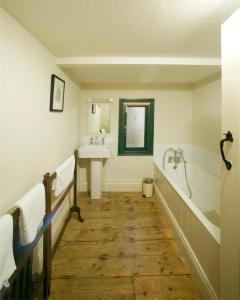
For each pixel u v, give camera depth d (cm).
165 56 225
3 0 122
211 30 163
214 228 155
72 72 284
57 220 241
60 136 249
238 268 113
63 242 229
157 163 373
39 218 135
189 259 188
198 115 354
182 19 146
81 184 389
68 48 200
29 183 164
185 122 384
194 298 159
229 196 122
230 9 133
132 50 206
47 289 158
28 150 161
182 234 212
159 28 160
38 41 181
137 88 376
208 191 296
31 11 134
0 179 124
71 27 157
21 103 149
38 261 180
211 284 148
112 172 390
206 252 157
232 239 118
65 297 159
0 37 124
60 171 192
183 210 213
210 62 233
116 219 284
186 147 387
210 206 274
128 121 385
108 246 223
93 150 335
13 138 138
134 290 166
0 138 123
